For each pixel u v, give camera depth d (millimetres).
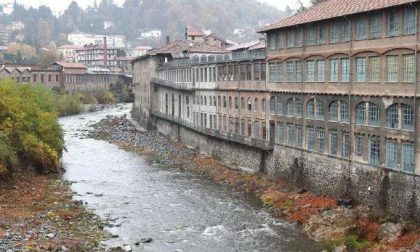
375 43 44438
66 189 58344
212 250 39219
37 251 34062
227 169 68312
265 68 63062
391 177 43125
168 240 41562
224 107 76000
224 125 76312
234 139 69750
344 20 48188
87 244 38375
